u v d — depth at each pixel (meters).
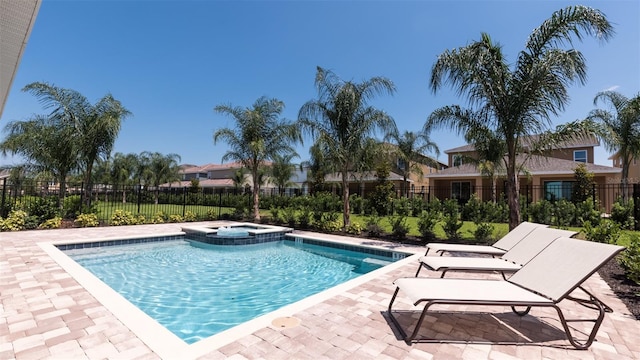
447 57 8.11
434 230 11.52
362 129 10.82
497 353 2.80
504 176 18.83
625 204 13.34
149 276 6.52
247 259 8.24
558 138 8.13
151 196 32.12
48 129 12.18
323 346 2.85
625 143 15.27
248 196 19.16
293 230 11.96
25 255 6.57
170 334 3.04
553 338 3.14
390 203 15.58
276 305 4.99
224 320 4.34
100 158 12.98
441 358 2.69
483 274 5.71
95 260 7.86
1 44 3.25
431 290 3.15
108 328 3.16
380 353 2.75
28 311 3.60
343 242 9.35
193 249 9.42
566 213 12.97
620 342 3.05
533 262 3.58
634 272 4.93
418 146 23.64
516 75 7.94
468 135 8.92
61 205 12.42
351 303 4.00
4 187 11.22
